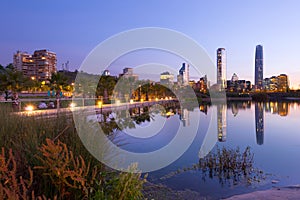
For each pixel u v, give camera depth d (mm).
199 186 4199
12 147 2297
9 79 19516
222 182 4516
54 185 1869
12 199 1389
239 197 3723
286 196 3682
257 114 23578
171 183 4176
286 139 10289
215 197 3820
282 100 70312
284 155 7188
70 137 2629
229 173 5016
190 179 4477
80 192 1897
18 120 3486
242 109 31328
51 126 3080
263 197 3670
